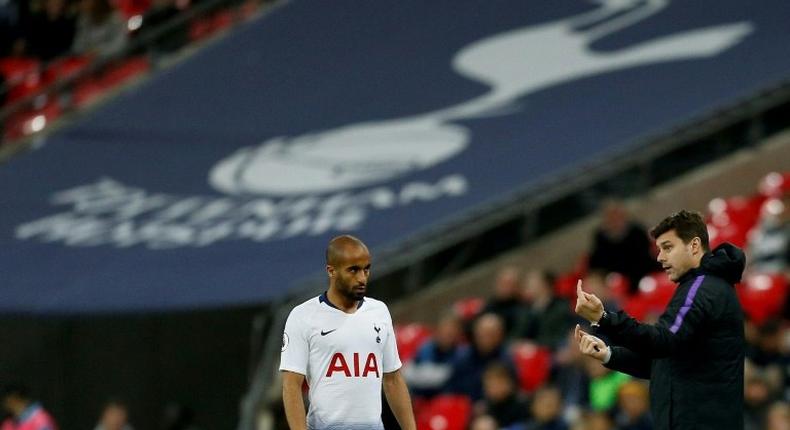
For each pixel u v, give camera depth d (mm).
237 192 55156
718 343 27109
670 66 58625
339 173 55188
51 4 79188
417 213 50250
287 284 46750
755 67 56594
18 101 77062
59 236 53719
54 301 48438
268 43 68375
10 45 79438
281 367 29438
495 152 54188
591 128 54375
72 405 69250
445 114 58750
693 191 64375
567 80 59625
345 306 29516
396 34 67375
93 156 60406
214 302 46469
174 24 73250
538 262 63969
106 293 48562
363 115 60344
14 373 68750
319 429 29250
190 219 53531
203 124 61875
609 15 65688
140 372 69375
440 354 55281
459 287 64312
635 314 53844
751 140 66688
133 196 56406
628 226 57844
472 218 61125
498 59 63031
